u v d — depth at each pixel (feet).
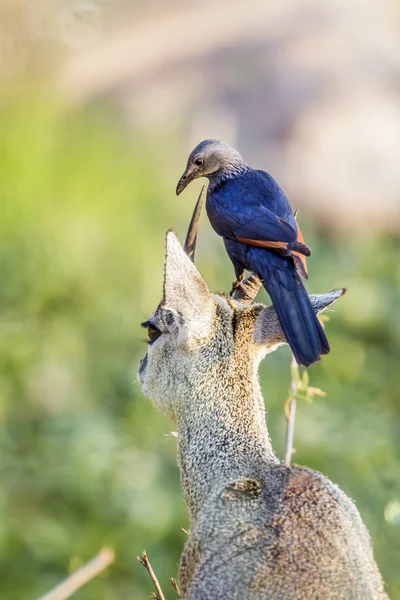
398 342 45.06
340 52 62.34
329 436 38.06
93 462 36.52
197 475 19.07
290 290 20.17
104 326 44.62
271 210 22.63
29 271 46.44
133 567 32.50
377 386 42.83
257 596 16.74
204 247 50.67
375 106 58.44
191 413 19.40
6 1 58.70
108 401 41.45
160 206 54.44
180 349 19.57
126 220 51.26
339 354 43.42
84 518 34.86
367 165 56.85
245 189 23.32
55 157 54.29
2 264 46.70
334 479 35.65
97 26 64.59
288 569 16.89
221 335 19.58
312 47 63.05
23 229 48.34
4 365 41.75
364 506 33.68
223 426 19.21
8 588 31.81
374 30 65.62
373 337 45.75
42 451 37.86
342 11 66.85
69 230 48.93
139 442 38.42
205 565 17.34
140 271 47.75
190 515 19.10
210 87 62.44
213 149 24.17
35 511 35.29
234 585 16.93
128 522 34.24
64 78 62.59
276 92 60.03
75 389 41.75
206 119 60.80
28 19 59.31
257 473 18.65
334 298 19.92
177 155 60.08
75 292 46.34
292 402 22.97
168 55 65.77
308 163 57.21
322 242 55.36
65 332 43.96
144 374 20.62
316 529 17.34
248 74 62.18
